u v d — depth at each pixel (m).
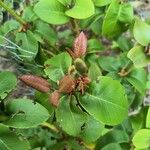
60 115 0.19
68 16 0.21
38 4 0.20
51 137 0.24
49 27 0.23
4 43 0.22
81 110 0.19
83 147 0.23
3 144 0.18
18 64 0.23
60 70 0.19
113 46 0.31
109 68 0.24
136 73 0.24
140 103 0.26
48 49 0.24
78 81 0.18
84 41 0.19
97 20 0.25
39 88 0.19
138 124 0.24
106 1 0.22
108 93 0.19
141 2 0.32
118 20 0.23
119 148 0.23
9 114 0.19
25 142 0.18
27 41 0.22
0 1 0.21
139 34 0.21
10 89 0.19
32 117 0.18
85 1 0.20
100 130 0.21
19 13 0.24
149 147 0.20
